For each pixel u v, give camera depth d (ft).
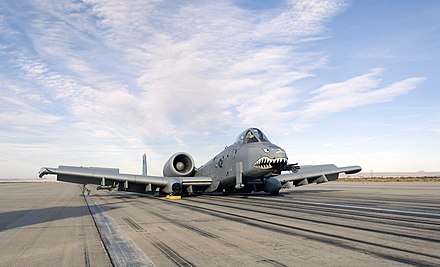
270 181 80.02
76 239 27.50
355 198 66.49
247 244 23.82
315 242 23.86
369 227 29.71
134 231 30.76
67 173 74.64
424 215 37.55
